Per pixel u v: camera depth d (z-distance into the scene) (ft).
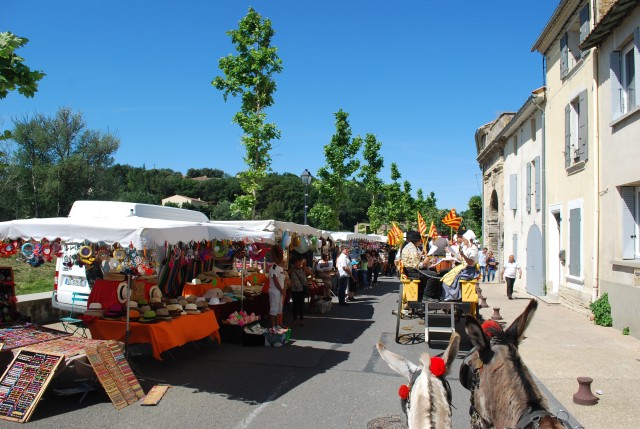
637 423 18.69
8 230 23.98
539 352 29.86
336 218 90.07
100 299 26.76
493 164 91.66
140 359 28.43
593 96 41.60
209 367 26.89
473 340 8.85
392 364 11.29
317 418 19.36
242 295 37.04
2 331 23.86
